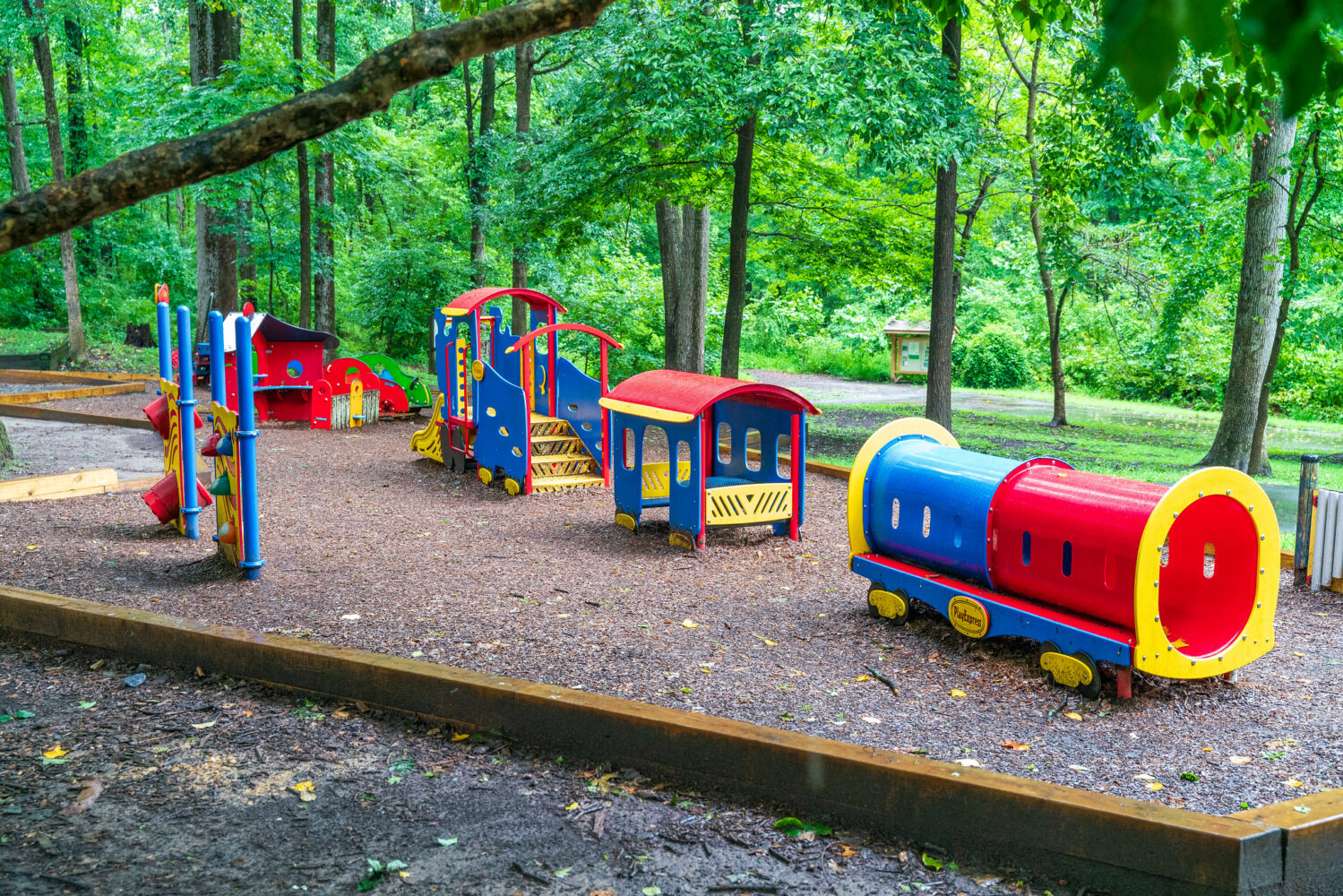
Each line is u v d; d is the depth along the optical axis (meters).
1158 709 4.68
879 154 11.45
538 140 22.05
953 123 12.28
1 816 3.56
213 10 20.88
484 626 5.79
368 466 12.16
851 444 15.72
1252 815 3.15
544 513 9.63
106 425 14.99
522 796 3.80
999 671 5.20
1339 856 3.13
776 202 16.91
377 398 16.28
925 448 6.25
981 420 21.23
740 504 8.24
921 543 5.91
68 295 23.64
